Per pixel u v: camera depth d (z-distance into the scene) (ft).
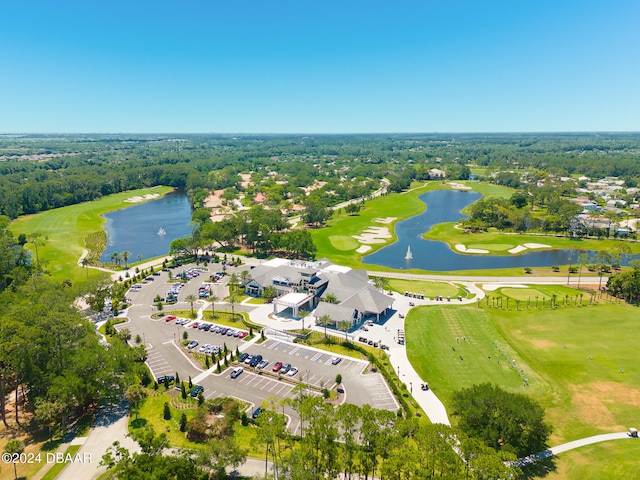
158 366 388.16
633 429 298.15
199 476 234.99
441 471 214.69
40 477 257.34
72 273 652.48
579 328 465.88
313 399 266.98
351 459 245.65
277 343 431.84
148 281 617.21
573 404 334.44
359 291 511.81
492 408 281.13
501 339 441.27
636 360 397.80
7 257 577.84
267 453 270.05
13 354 297.94
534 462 272.31
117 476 222.48
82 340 338.34
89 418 315.99
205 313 504.84
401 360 399.03
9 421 312.71
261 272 574.97
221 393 346.54
